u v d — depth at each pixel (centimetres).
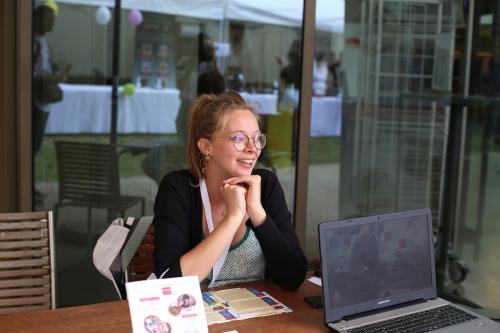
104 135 297
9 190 271
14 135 270
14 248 187
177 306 121
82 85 289
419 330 142
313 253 327
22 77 267
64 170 292
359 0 316
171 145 309
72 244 299
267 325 144
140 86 300
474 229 337
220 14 306
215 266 173
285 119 319
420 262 161
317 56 315
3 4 260
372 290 150
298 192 318
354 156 328
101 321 144
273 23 312
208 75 309
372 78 324
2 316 145
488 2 325
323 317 146
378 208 335
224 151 171
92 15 287
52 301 190
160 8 297
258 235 172
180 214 175
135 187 306
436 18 323
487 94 331
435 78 329
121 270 184
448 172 336
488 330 144
